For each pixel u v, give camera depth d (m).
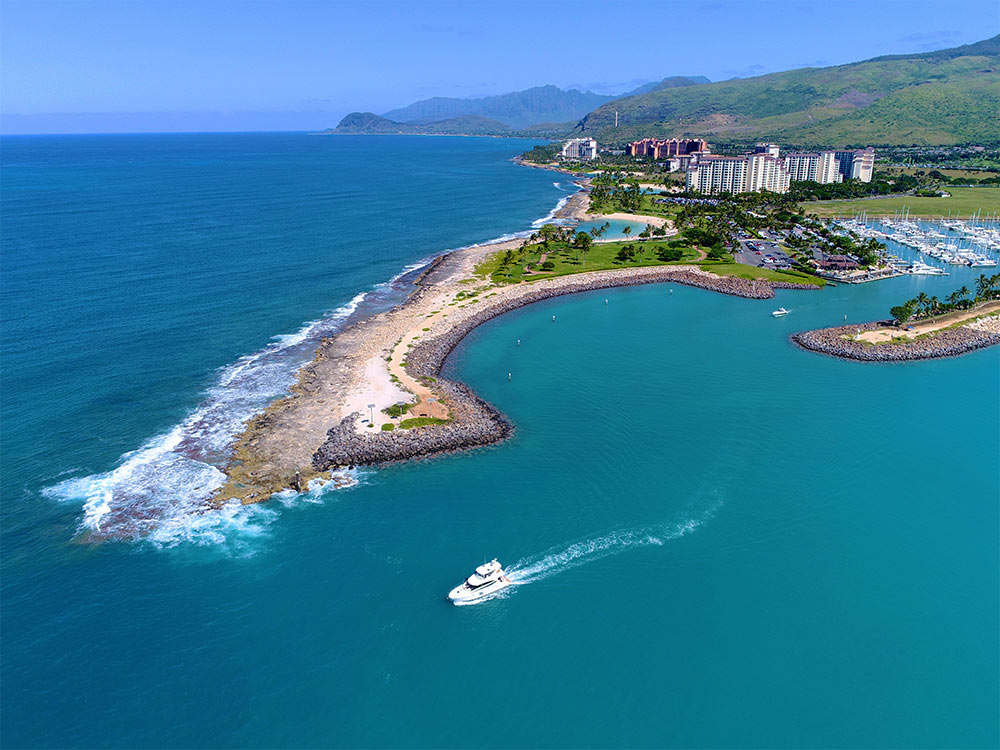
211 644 75.31
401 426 120.25
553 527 95.62
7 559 87.56
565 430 123.69
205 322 177.50
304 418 124.19
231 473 106.81
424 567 87.06
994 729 67.19
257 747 64.50
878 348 165.12
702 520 98.00
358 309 192.88
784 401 137.50
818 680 72.56
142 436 118.00
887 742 65.94
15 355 151.75
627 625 79.06
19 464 108.88
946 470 112.06
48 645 74.88
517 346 168.38
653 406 134.50
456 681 71.56
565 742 65.38
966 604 83.12
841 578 87.31
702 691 71.06
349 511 98.06
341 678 71.62
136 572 85.75
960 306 193.25
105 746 64.25
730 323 188.50
